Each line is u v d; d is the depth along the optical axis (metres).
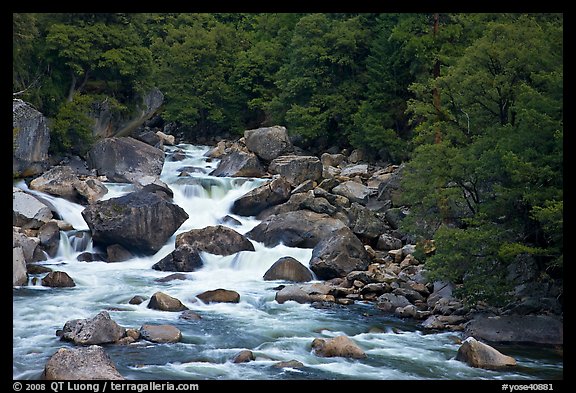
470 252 24.56
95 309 25.48
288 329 23.92
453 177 26.62
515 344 23.03
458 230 24.98
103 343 21.28
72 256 35.25
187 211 42.00
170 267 33.16
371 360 20.81
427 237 30.42
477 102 29.73
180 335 22.19
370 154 55.97
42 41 51.72
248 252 34.34
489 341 23.16
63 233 35.69
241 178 46.09
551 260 24.61
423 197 29.08
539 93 25.52
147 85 56.94
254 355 20.70
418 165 28.17
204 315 25.50
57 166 43.81
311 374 19.23
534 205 24.02
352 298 28.92
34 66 51.16
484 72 28.20
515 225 25.52
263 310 26.70
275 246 36.66
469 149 27.17
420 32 49.03
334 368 19.88
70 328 21.78
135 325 23.52
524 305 24.89
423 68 51.50
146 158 48.78
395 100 56.38
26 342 21.27
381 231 37.50
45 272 31.34
